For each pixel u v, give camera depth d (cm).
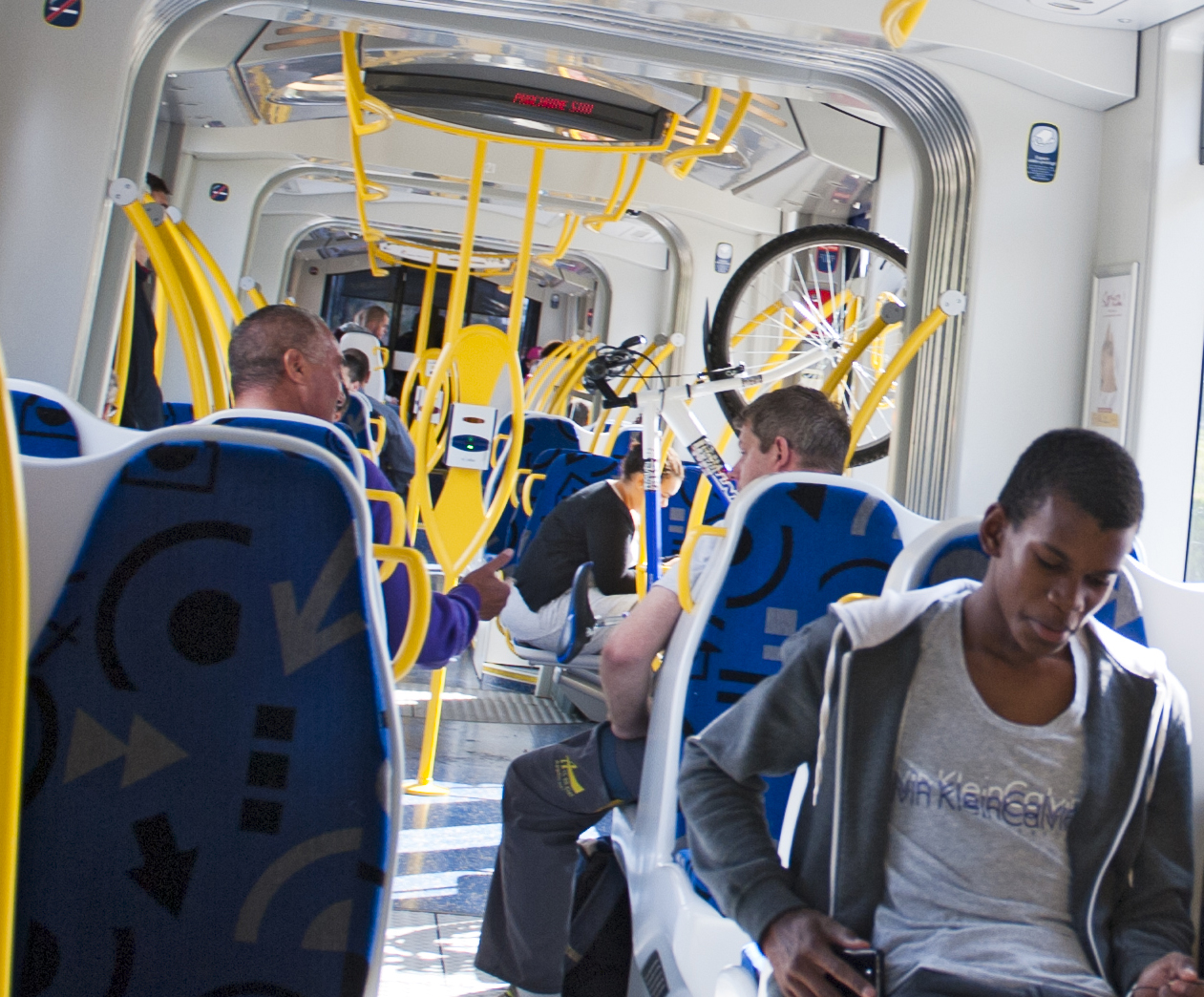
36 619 115
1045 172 325
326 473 118
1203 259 309
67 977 114
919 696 116
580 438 674
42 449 183
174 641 116
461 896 289
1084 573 107
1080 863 114
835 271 594
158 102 319
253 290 638
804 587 186
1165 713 116
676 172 433
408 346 1413
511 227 896
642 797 197
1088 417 324
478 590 206
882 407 543
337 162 668
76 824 114
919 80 326
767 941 114
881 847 116
